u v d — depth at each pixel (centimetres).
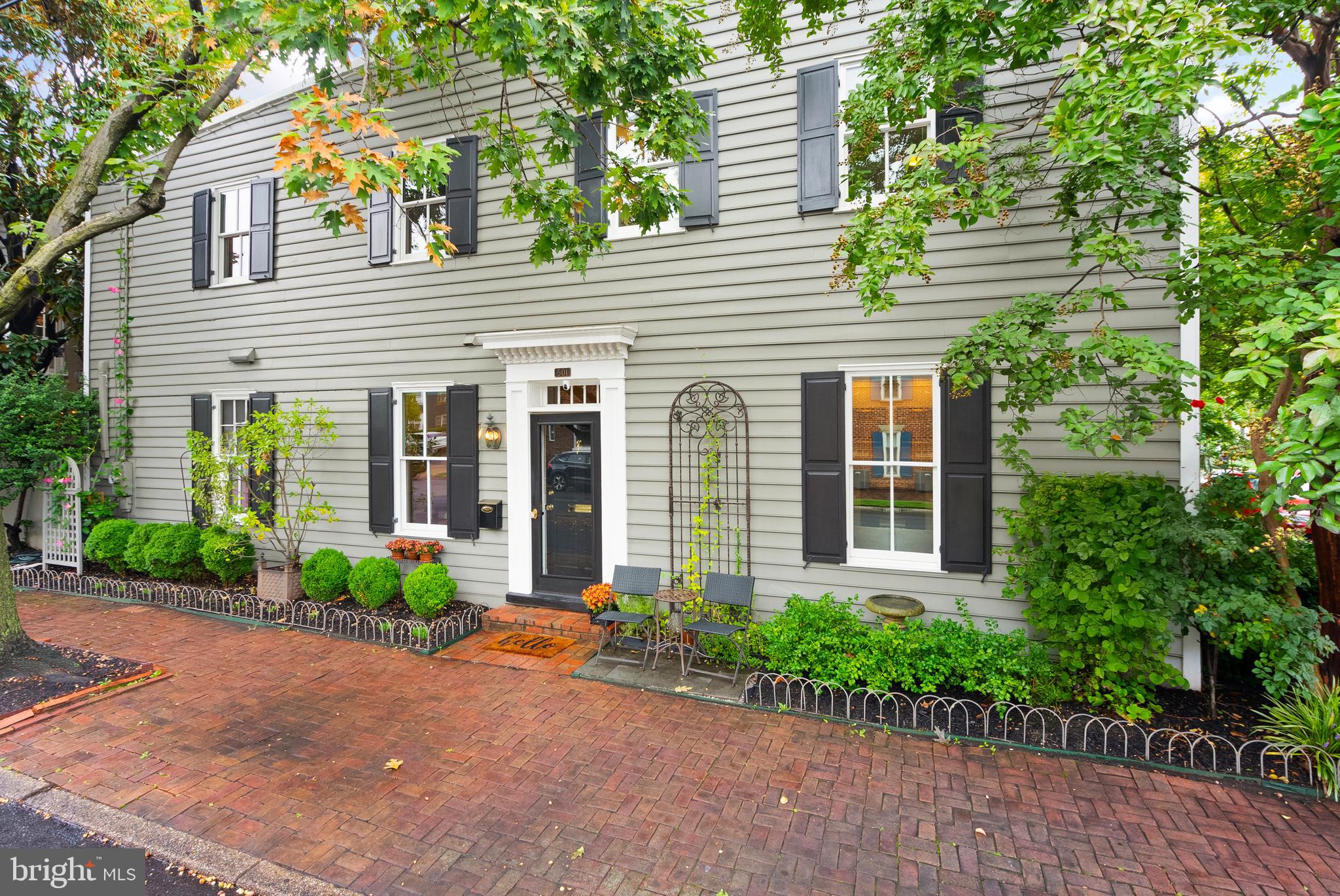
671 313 638
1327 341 231
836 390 572
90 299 982
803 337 590
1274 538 425
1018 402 429
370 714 472
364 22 383
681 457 633
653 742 430
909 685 477
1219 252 397
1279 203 471
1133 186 413
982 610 532
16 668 530
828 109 577
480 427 725
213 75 750
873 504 582
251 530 816
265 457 789
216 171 894
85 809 354
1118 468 498
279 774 389
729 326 617
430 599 663
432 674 548
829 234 582
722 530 617
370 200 773
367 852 318
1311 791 363
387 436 765
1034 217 519
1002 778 383
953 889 291
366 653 599
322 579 729
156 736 438
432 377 751
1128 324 495
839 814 348
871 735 438
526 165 696
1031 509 473
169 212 925
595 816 347
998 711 463
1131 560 444
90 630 667
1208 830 332
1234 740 415
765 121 603
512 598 705
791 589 593
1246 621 413
